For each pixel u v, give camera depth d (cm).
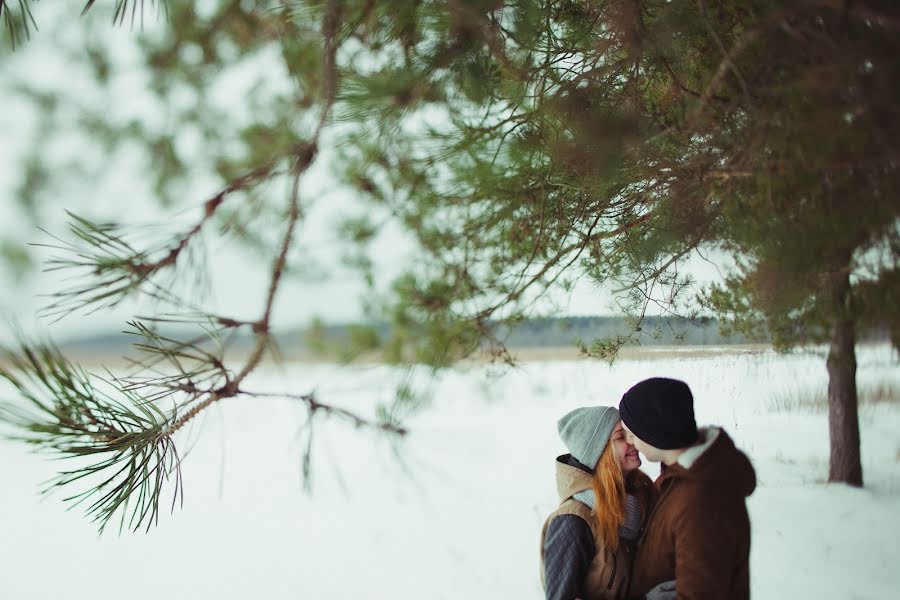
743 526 156
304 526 589
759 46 144
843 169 134
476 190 244
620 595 168
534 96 190
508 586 396
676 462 160
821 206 143
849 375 475
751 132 156
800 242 150
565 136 193
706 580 149
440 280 232
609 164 177
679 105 186
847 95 123
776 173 151
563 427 178
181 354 105
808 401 505
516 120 207
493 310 235
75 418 97
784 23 125
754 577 333
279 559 505
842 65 118
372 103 142
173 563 512
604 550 168
